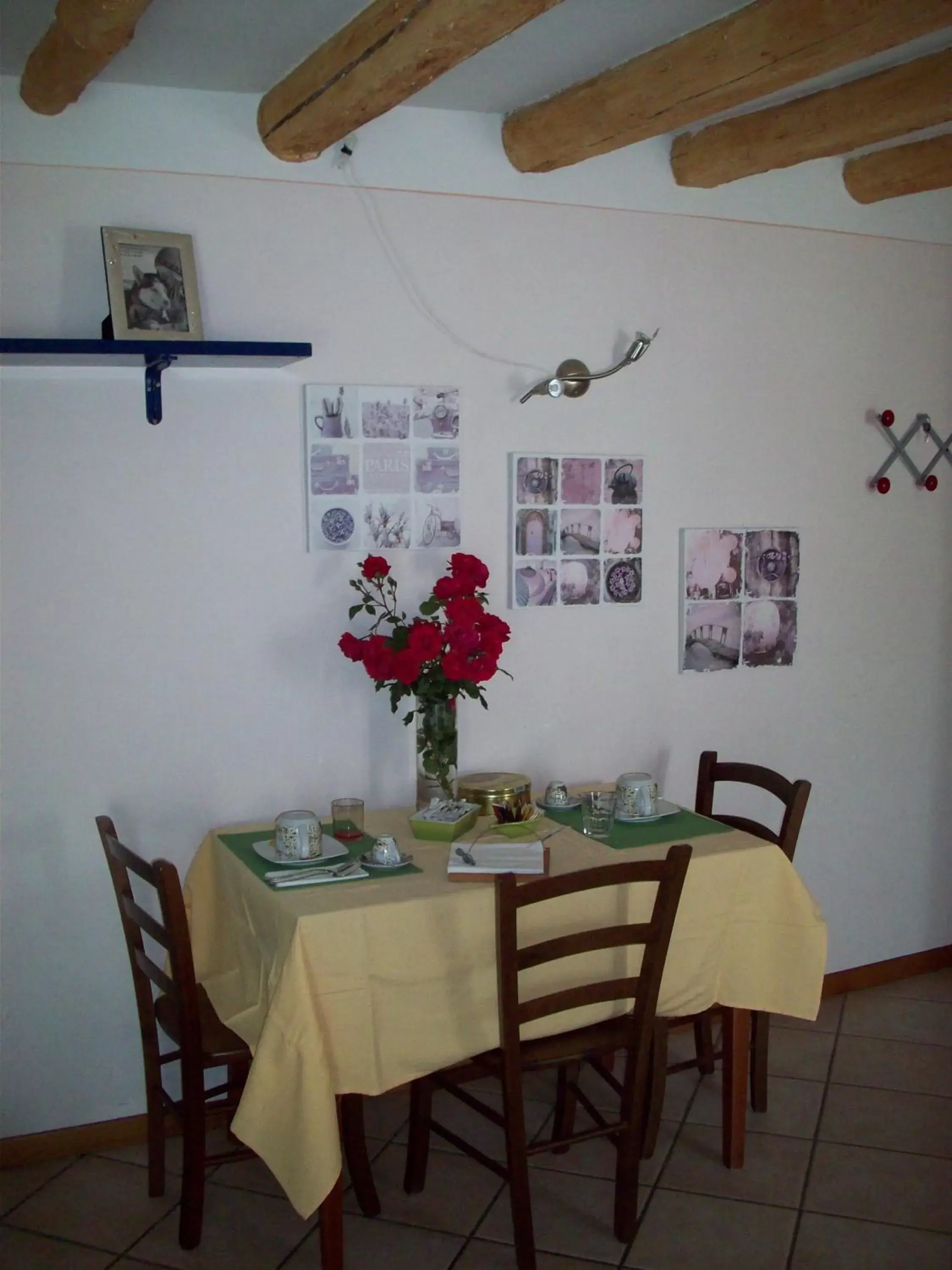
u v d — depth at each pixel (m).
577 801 2.73
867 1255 2.17
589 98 2.42
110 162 2.38
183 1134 2.32
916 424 3.31
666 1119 2.70
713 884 2.31
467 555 2.53
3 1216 2.33
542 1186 2.42
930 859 3.51
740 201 3.01
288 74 2.34
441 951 2.08
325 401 2.60
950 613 3.46
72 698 2.46
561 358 2.85
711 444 3.05
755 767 2.71
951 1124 2.65
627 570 2.97
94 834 2.52
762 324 3.08
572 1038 2.16
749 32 2.06
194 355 2.28
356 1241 2.23
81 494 2.43
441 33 1.82
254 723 2.62
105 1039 2.58
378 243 2.63
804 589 3.21
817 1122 2.66
